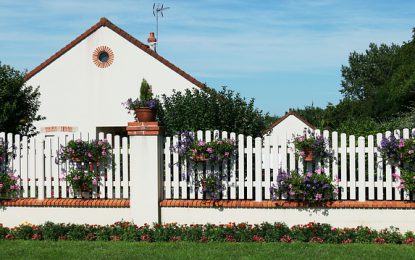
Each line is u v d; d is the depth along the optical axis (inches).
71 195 450.0
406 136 408.2
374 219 407.8
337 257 342.0
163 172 438.9
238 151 427.8
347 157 421.1
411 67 1417.3
